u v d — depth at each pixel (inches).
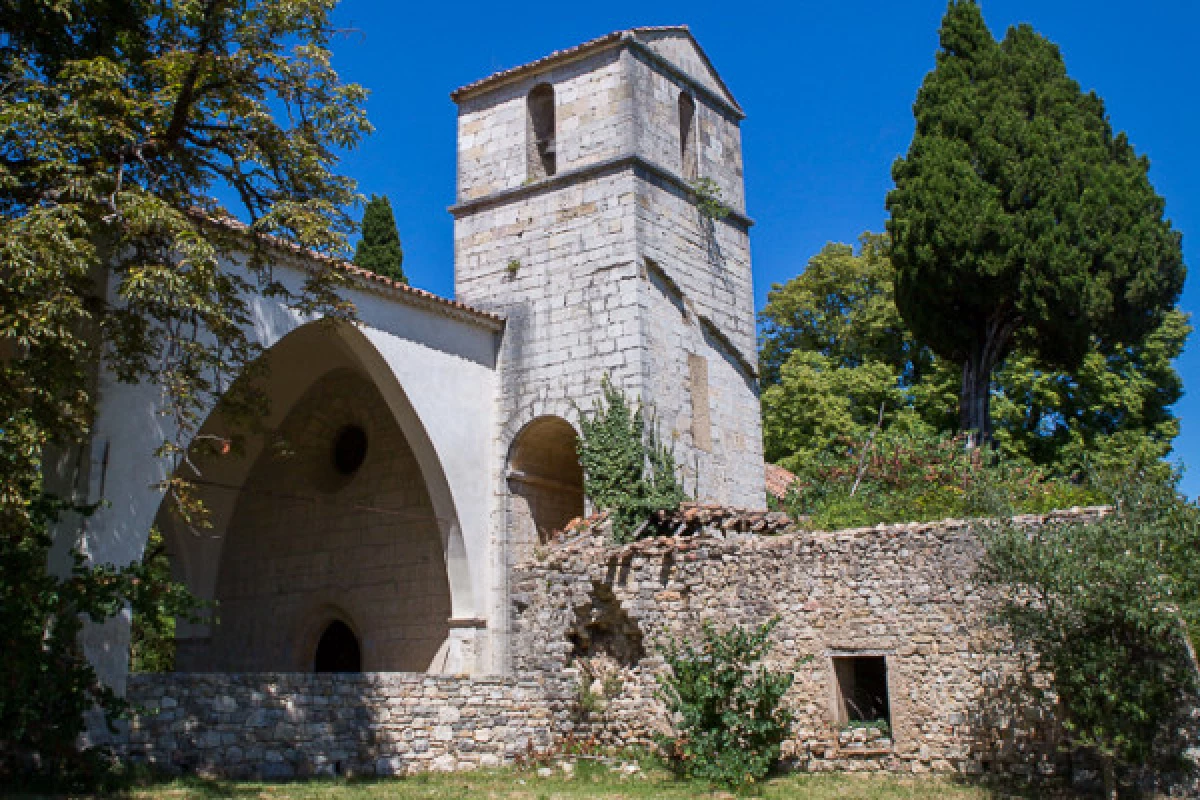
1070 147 1054.4
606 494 848.3
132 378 564.1
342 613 992.2
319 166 606.2
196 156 608.1
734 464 970.1
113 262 650.2
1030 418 1405.0
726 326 1000.2
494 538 907.4
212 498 1022.4
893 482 972.6
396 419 916.6
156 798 514.0
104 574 561.3
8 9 572.1
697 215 997.2
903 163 1112.8
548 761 677.3
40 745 522.3
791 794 548.4
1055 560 507.5
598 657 706.8
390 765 649.0
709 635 612.4
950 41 1137.4
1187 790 506.0
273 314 770.8
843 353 1605.6
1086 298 1004.6
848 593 625.0
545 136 1032.8
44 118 516.1
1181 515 502.3
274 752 612.4
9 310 493.4
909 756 588.7
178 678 590.9
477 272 987.9
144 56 606.9
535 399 922.1
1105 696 497.0
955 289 1050.7
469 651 868.6
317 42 611.8
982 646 578.2
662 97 990.4
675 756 632.4
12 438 501.7
